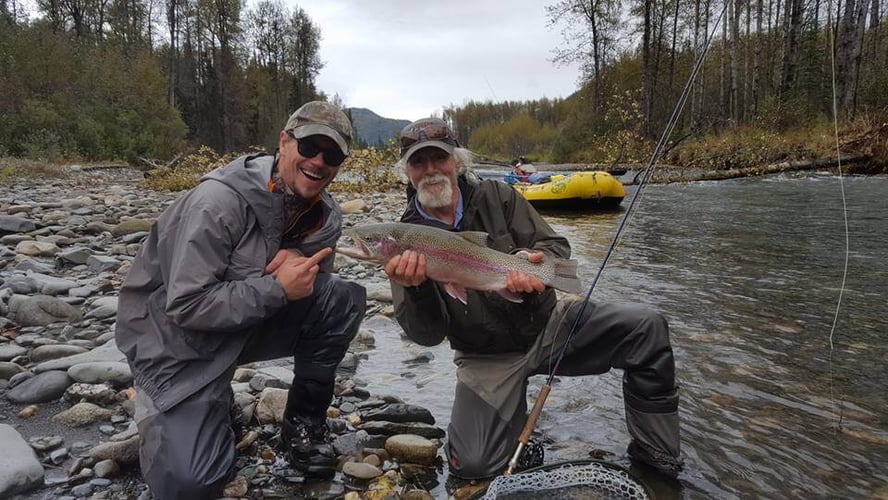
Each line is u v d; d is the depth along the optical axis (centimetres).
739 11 3328
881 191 1374
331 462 288
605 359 316
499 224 339
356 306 309
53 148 2572
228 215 262
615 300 578
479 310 315
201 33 5600
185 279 249
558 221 1209
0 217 825
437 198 327
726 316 524
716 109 3897
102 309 495
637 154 2177
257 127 6203
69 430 317
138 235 818
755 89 3388
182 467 242
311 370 299
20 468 261
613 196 1358
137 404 260
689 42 3969
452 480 295
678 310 544
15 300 477
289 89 6850
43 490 263
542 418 354
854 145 1933
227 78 5584
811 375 402
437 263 302
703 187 1673
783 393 376
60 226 892
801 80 3152
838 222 995
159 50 5575
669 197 1473
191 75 5844
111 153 3055
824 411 352
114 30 4984
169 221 267
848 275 652
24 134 2711
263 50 6669
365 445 323
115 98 3347
